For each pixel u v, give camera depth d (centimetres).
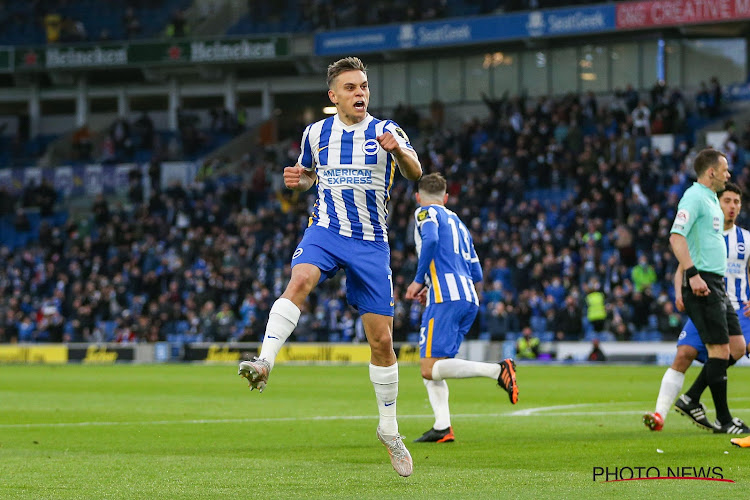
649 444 2889
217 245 11450
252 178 13175
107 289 11206
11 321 11262
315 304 10412
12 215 13888
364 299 2138
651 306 9312
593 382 6412
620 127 11931
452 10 13625
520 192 11162
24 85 15850
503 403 4675
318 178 2173
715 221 3119
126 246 12075
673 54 12912
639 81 13050
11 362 10531
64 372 8144
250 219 11800
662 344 8844
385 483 2188
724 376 3153
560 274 9738
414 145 13462
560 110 12412
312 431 3419
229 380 6894
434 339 3030
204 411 4309
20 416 4084
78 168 13975
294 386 6141
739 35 12650
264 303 10338
